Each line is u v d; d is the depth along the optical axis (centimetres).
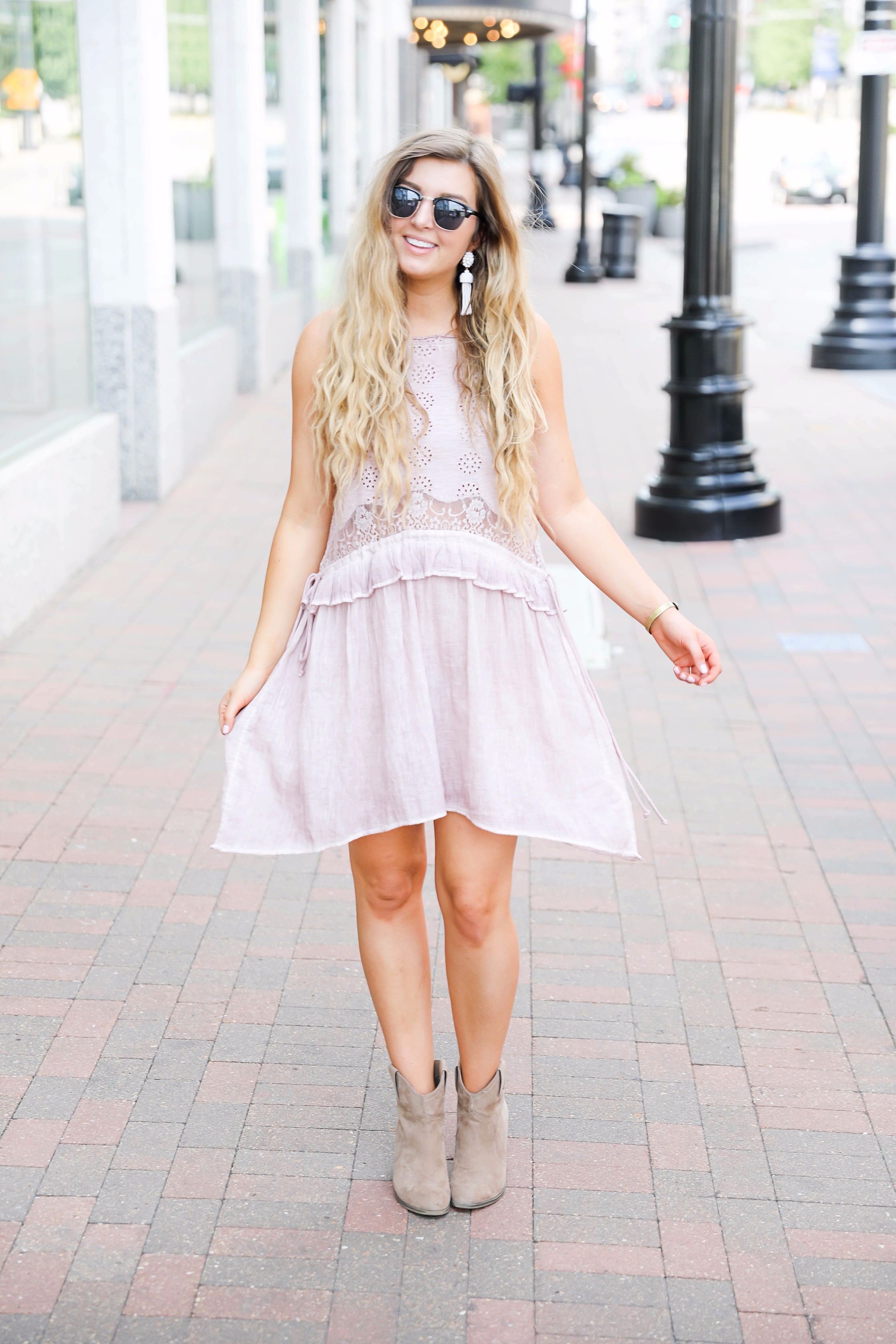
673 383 825
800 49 6794
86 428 750
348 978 366
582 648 631
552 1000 357
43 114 735
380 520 255
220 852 433
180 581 713
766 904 409
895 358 1443
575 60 4706
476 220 248
